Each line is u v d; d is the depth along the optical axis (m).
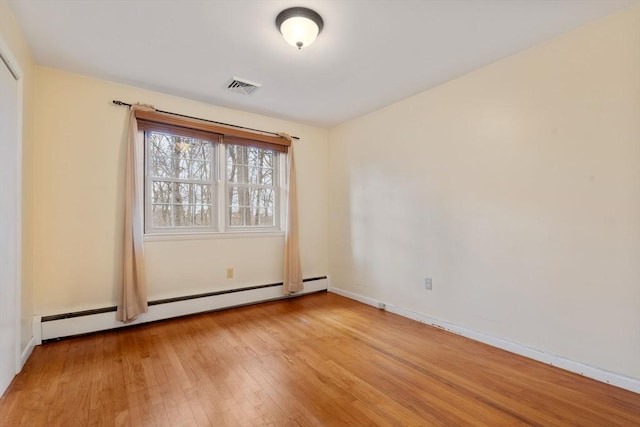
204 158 3.43
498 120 2.48
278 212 4.02
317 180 4.30
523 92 2.33
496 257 2.49
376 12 1.88
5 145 1.79
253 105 3.45
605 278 1.95
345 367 2.12
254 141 3.68
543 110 2.22
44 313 2.52
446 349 2.42
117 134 2.86
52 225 2.56
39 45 2.24
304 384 1.89
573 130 2.08
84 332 2.64
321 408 1.66
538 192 2.25
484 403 1.71
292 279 3.87
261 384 1.89
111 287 2.81
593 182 1.99
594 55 1.98
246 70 2.64
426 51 2.34
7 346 1.82
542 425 1.53
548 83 2.19
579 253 2.05
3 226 1.77
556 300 2.15
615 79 1.90
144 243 2.98
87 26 2.02
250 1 1.79
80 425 1.51
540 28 2.05
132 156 2.84
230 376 1.99
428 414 1.61
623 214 1.88
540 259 2.23
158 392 1.80
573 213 2.08
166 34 2.12
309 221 4.22
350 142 4.00
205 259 3.35
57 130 2.60
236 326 2.91
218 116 3.45
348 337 2.66
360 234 3.84
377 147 3.61
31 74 2.35
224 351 2.36
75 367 2.08
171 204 3.21
